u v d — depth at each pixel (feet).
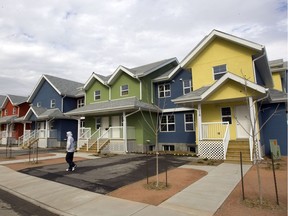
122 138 60.39
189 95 47.09
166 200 19.61
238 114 46.42
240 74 47.29
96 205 19.12
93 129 73.10
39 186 26.32
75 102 93.91
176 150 61.72
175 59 77.77
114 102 65.57
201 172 30.91
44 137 85.76
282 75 68.64
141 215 16.46
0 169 37.86
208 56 52.21
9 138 105.81
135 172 32.27
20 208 19.63
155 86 68.74
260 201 17.99
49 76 97.60
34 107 91.45
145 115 62.64
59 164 41.24
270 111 50.49
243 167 33.76
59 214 17.84
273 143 41.75
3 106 121.80
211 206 17.84
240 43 46.42
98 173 32.14
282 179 26.02
